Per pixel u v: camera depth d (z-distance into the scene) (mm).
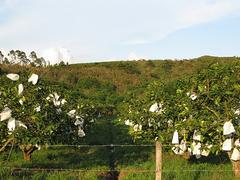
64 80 76188
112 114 45938
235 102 11562
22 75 14055
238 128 11070
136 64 104938
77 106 22656
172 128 12844
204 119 11438
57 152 20219
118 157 19391
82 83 73375
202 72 12219
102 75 86125
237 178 12398
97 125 33781
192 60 103688
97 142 24219
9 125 11898
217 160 17219
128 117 19547
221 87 11594
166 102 15828
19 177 14023
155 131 16500
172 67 99938
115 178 15914
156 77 91438
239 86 11383
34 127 13469
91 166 16906
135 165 16984
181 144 12344
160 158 11992
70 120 17141
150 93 18422
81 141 22953
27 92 13594
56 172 14789
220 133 11227
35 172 15000
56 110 15211
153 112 16547
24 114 13219
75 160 18375
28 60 112375
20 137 13031
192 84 12469
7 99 13086
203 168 15375
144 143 22562
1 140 13023
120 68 100000
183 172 14430
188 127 11414
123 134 27984
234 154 11328
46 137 13906
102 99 57531
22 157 18422
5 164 16031
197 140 11594
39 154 19359
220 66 12156
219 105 11609
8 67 68562
